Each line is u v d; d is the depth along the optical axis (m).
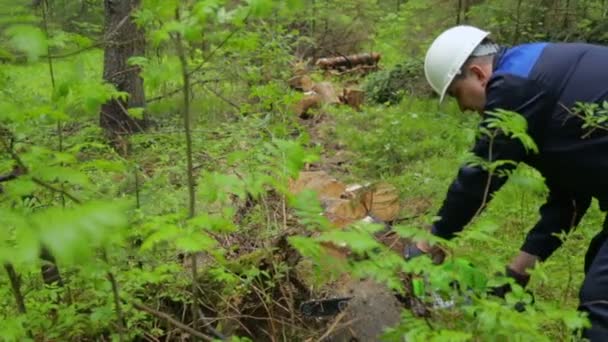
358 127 8.05
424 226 3.07
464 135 2.19
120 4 5.64
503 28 9.61
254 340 2.90
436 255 2.33
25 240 0.80
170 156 4.38
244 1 1.55
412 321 1.69
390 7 14.66
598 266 2.25
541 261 2.95
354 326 2.81
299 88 9.87
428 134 6.59
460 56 2.46
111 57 5.54
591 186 2.36
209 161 3.83
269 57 6.05
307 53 13.34
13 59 1.50
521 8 9.48
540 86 2.26
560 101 2.26
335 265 1.66
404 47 11.72
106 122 5.29
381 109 8.86
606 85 2.23
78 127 3.46
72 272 2.61
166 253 2.94
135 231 1.84
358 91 10.16
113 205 0.85
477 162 1.93
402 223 4.36
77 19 4.35
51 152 1.74
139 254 2.23
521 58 2.35
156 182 3.32
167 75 1.75
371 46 13.22
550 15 9.48
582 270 3.22
